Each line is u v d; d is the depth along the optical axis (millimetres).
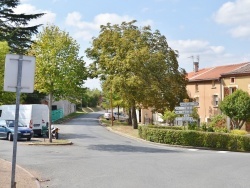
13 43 36500
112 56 40812
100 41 41719
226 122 37625
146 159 17094
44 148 20984
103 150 21047
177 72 41688
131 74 37344
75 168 13961
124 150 21438
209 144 26422
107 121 54156
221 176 12617
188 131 26844
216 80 44438
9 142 24359
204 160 17094
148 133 28875
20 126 27156
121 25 41531
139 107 40844
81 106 104938
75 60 23906
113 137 30906
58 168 13898
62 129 37281
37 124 29656
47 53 23141
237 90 37281
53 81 23266
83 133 33562
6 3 37062
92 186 10656
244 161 16906
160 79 39812
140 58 37094
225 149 26406
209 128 29875
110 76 38406
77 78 23781
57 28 23984
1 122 27000
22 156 17141
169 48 41969
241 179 12062
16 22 38281
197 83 47625
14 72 7430
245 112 36031
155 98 38031
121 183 11125
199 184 11117
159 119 56688
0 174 11453
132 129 39062
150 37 41531
